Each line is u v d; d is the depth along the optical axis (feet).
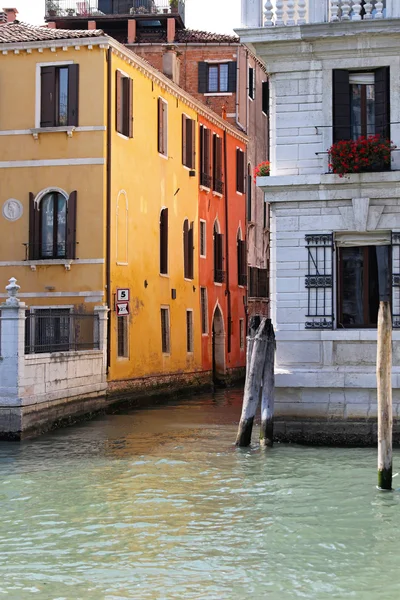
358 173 62.34
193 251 115.14
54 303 90.07
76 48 90.48
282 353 64.13
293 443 63.98
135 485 54.49
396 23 62.18
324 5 63.98
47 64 91.25
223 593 36.65
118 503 50.21
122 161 93.76
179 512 48.26
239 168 135.44
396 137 63.21
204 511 48.49
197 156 118.01
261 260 151.33
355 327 64.08
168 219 106.73
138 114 98.17
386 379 51.47
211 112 121.19
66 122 91.09
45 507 49.39
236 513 48.06
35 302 90.53
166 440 70.54
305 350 63.72
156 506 49.55
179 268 110.52
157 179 103.55
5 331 69.41
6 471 58.54
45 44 90.68
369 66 63.52
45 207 91.56
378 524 45.91
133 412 90.43
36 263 90.17
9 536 44.14
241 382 133.69
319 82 64.03
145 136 100.12
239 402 101.60
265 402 63.77
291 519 46.80
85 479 56.13
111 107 90.94
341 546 42.42
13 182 91.66
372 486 53.26
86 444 68.80
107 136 90.53
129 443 69.26
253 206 144.77
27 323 77.92
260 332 63.52
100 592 36.81
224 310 127.03
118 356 92.48
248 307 139.54
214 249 124.98
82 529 45.21
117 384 90.94
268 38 63.46
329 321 63.46
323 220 63.57
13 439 69.67
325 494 51.70
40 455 64.03
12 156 91.81
